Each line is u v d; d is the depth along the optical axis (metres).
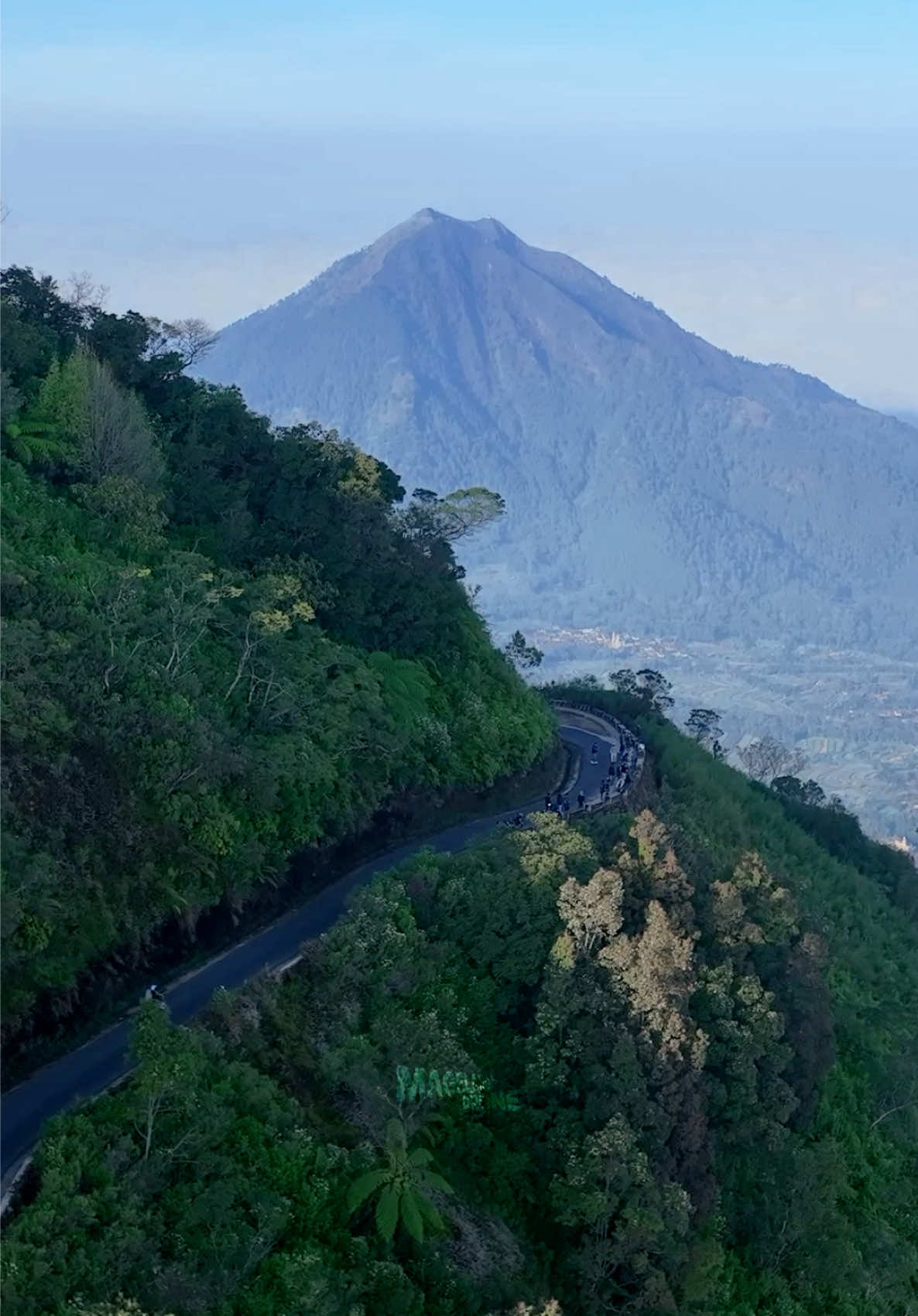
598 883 39.72
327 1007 37.56
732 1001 40.75
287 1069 34.72
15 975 32.03
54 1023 33.34
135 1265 26.48
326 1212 30.09
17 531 45.22
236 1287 27.19
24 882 32.19
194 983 37.41
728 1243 39.97
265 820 42.34
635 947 39.00
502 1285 32.06
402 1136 31.81
